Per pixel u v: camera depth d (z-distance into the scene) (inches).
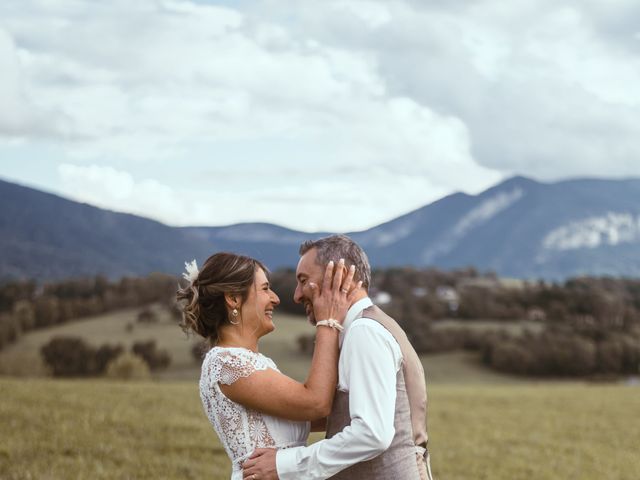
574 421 732.0
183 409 577.6
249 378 128.0
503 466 437.1
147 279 4938.5
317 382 127.0
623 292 5639.8
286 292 4431.6
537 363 3563.0
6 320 3745.1
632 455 518.3
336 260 132.6
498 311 4648.1
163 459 345.4
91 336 3966.5
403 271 6166.3
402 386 125.5
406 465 122.7
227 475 322.7
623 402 956.6
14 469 282.5
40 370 2176.4
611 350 3550.7
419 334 4060.0
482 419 714.8
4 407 454.9
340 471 124.2
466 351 4047.7
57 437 368.5
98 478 280.5
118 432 419.5
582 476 419.5
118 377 1683.1
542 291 5029.5
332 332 130.3
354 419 120.0
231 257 136.7
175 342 3863.2
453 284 6186.0
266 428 129.6
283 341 3791.8
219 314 135.4
